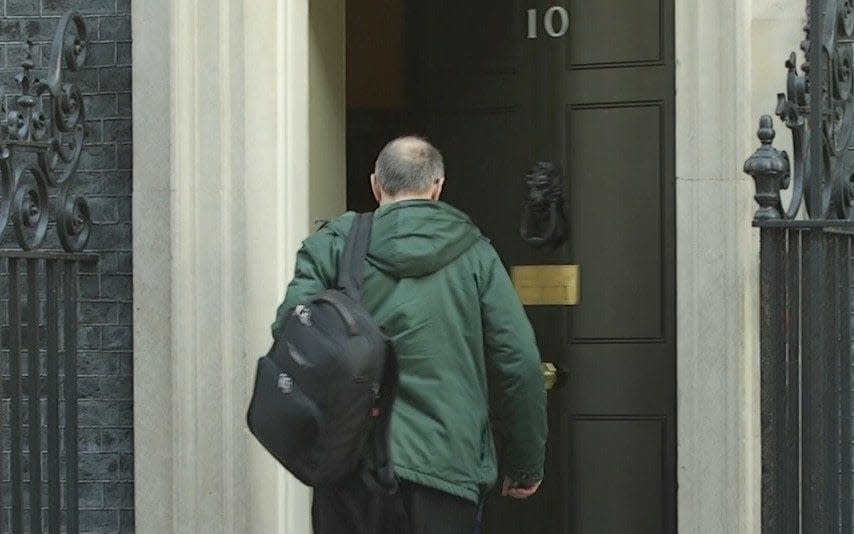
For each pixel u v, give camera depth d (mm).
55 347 10234
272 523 10672
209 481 10562
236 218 10570
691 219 10141
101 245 10859
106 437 10891
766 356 8555
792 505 8531
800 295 8648
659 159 11273
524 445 8758
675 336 11203
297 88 10891
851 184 8859
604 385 11375
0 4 11102
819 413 8414
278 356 8133
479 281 8641
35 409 9945
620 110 11398
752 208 10117
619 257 11367
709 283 10109
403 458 8320
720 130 10102
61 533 10945
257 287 10570
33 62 10719
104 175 10852
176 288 10547
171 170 10562
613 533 11359
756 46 10148
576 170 11492
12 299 9766
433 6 12148
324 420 8016
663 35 11266
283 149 10750
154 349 10641
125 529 10891
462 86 12031
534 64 11719
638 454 11305
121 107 10844
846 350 8812
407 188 8836
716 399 10102
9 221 9773
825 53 8602
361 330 8062
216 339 10555
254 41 10602
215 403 10555
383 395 8305
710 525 10125
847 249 8875
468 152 11984
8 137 9695
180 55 10570
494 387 8727
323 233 8797
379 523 8445
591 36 11484
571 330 11461
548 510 11539
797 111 8602
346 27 12820
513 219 11820
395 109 12695
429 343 8477
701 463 10125
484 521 11703
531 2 11711
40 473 10094
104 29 10875
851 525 8789
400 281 8547
